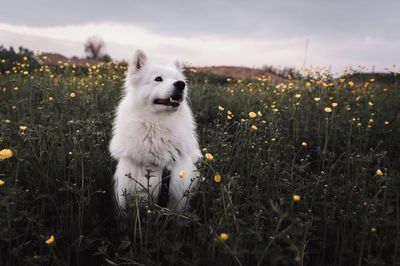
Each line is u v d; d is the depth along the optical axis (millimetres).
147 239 2250
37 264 2045
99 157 3516
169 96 3146
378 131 4430
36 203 2758
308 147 4113
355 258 2365
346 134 4219
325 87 5520
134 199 2439
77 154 2889
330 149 4152
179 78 3680
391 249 2385
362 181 2736
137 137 3098
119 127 3264
